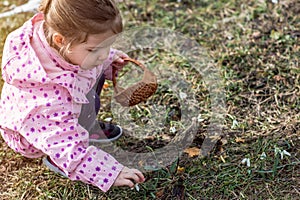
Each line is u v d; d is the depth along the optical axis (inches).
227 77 93.4
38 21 72.2
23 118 69.7
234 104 88.3
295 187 74.2
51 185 78.1
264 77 92.8
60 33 67.0
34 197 76.9
